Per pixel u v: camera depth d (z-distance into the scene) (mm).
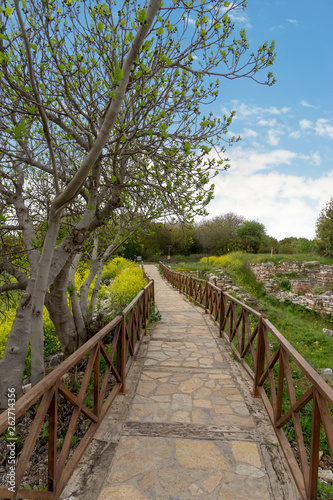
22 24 2311
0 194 4656
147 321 7449
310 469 2023
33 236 4480
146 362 5035
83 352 2527
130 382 4234
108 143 3750
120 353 3957
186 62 3477
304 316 13539
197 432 3006
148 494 2209
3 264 4613
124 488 2266
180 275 15117
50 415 2059
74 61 3387
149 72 3326
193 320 8344
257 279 19219
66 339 5477
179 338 6512
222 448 2754
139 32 2684
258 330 3777
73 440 3277
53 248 3521
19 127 2578
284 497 2189
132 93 3674
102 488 2266
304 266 18359
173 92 3887
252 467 2502
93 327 5871
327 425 1802
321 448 3094
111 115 2762
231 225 37375
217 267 21078
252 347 4230
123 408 3486
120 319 3752
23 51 3184
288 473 2434
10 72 3215
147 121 3920
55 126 4531
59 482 2133
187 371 4645
